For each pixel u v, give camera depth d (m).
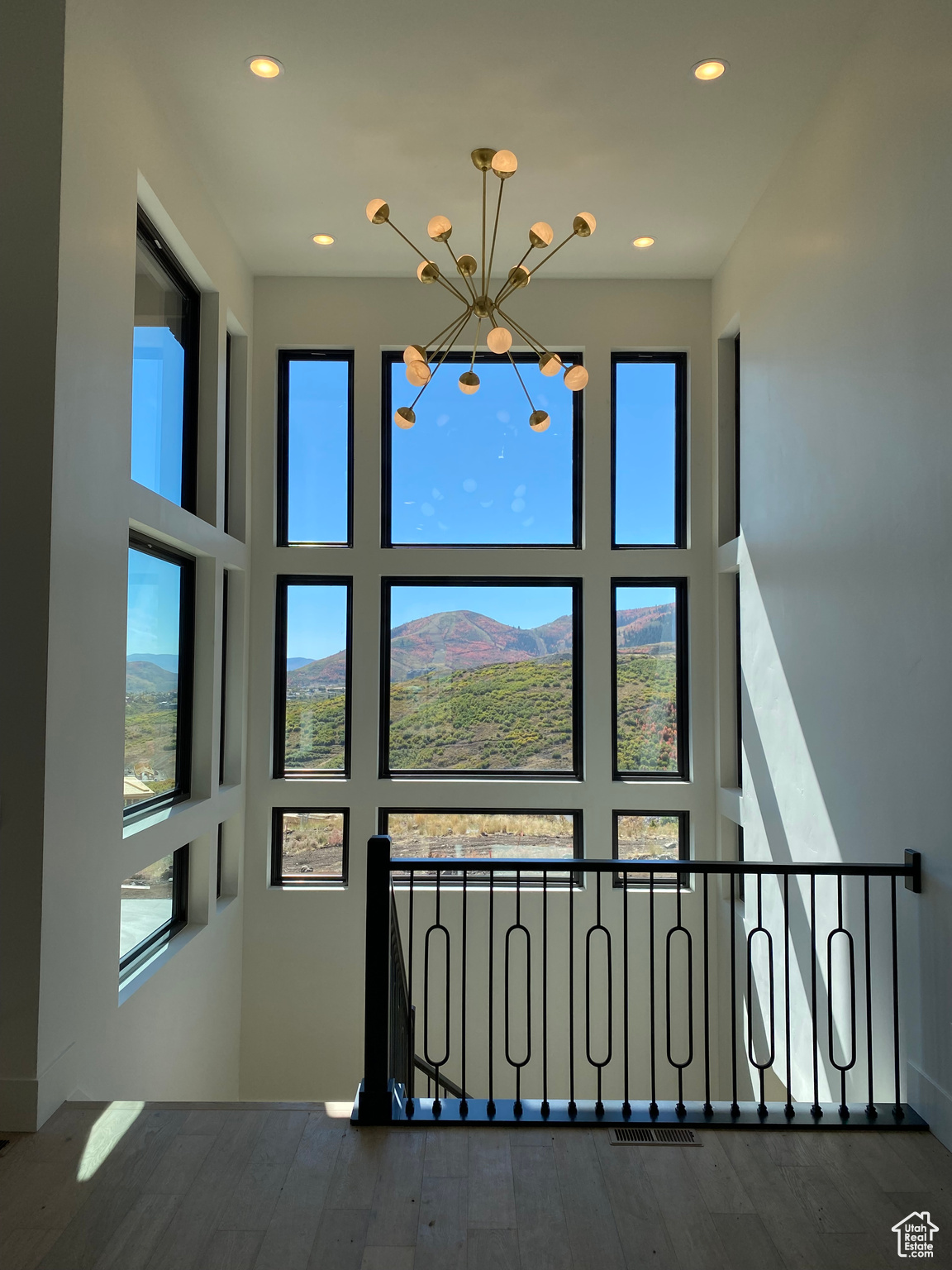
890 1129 2.80
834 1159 2.61
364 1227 2.23
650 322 5.91
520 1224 2.25
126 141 3.49
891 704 3.19
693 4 3.34
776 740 4.49
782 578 4.40
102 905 3.29
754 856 4.88
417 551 5.91
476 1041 5.74
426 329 5.91
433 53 3.61
